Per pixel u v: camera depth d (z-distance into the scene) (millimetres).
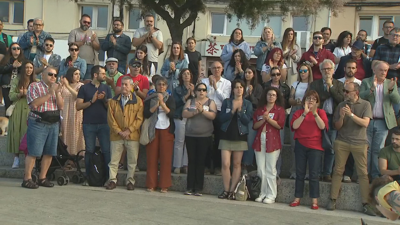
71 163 8820
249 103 7555
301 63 8930
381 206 3645
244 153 7906
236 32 9453
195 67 9664
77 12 21234
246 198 7375
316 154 7051
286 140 8852
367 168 7539
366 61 8742
